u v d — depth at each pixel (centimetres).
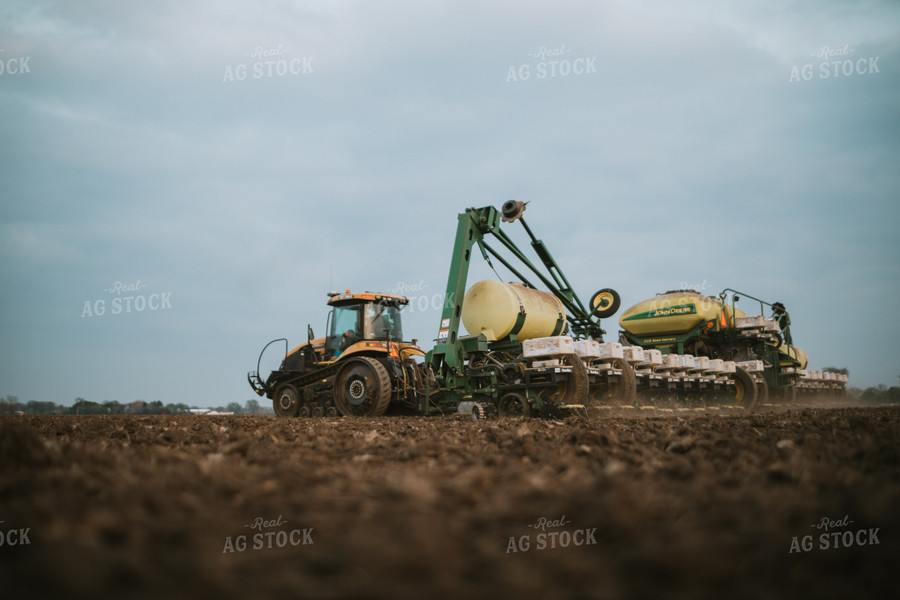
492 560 173
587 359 1269
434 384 1395
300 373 1673
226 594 146
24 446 332
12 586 149
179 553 177
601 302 1747
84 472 300
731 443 430
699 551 174
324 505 239
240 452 427
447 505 231
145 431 665
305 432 661
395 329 1575
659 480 293
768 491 255
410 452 412
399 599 144
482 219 1365
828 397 2466
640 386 1476
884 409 1344
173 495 246
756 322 1778
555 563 170
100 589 146
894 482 277
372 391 1409
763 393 1812
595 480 271
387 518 215
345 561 169
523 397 1205
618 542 191
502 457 382
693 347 1808
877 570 174
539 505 233
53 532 190
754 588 158
